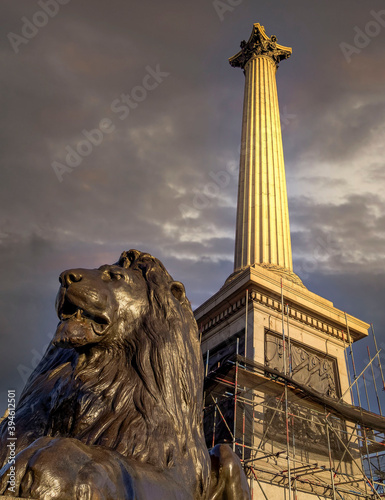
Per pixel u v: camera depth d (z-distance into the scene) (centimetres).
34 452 216
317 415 1262
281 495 1070
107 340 358
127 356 363
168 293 399
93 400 327
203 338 1496
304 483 1127
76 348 357
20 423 341
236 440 1113
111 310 359
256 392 1220
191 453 335
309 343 1395
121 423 312
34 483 200
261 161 1836
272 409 1172
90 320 355
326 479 1185
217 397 1303
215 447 406
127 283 386
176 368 360
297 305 1414
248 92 2127
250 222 1678
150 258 424
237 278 1404
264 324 1318
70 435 314
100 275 377
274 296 1374
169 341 368
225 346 1380
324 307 1466
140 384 339
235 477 383
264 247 1605
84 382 337
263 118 1973
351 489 1225
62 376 359
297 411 1245
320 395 1179
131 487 234
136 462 271
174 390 348
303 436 1213
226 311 1424
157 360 353
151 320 375
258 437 1130
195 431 354
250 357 1232
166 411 331
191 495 307
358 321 1541
